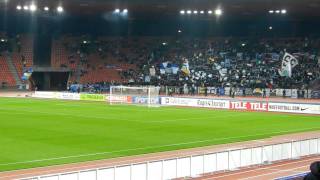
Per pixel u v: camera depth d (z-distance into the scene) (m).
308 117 46.09
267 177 18.72
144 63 85.94
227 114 47.97
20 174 20.02
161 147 27.66
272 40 85.19
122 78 83.44
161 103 59.47
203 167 19.20
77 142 29.02
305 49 80.94
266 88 72.88
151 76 82.81
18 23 85.94
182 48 88.06
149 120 41.56
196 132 34.47
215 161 19.66
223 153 20.02
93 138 30.73
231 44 86.50
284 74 72.56
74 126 36.56
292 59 71.94
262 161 21.67
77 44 88.25
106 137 31.25
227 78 79.38
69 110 50.06
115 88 60.62
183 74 81.44
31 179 14.51
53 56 85.50
